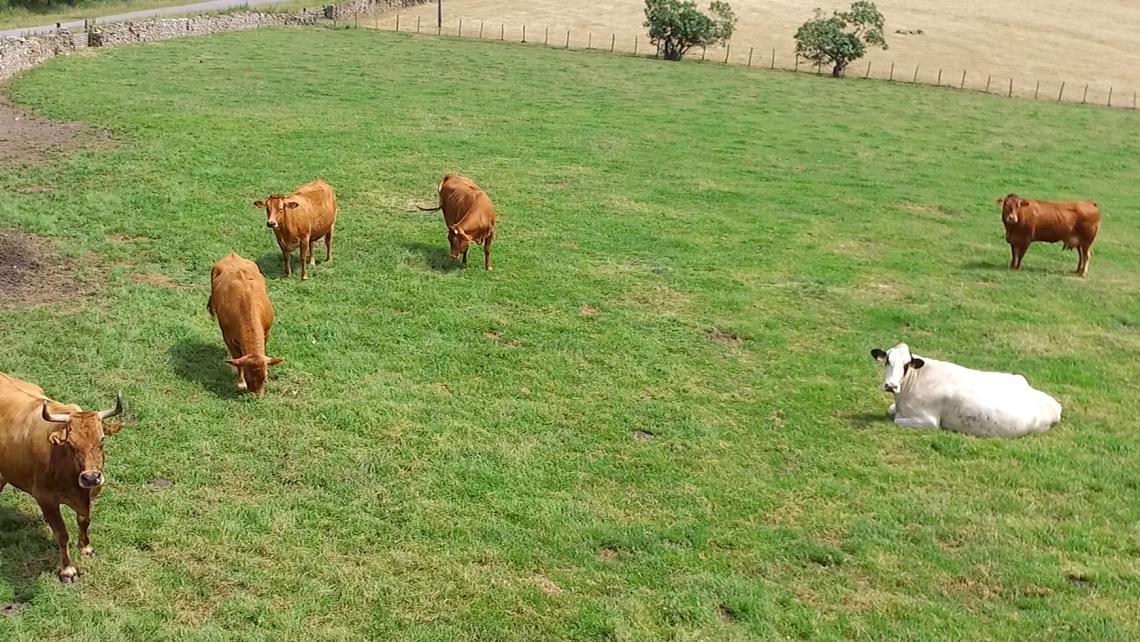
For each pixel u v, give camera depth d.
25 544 8.24
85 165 20.73
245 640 7.41
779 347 14.01
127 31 39.56
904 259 18.89
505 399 11.74
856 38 46.25
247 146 23.70
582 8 62.44
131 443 9.95
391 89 33.34
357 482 9.67
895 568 8.77
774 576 8.62
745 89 39.47
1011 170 28.05
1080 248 18.50
